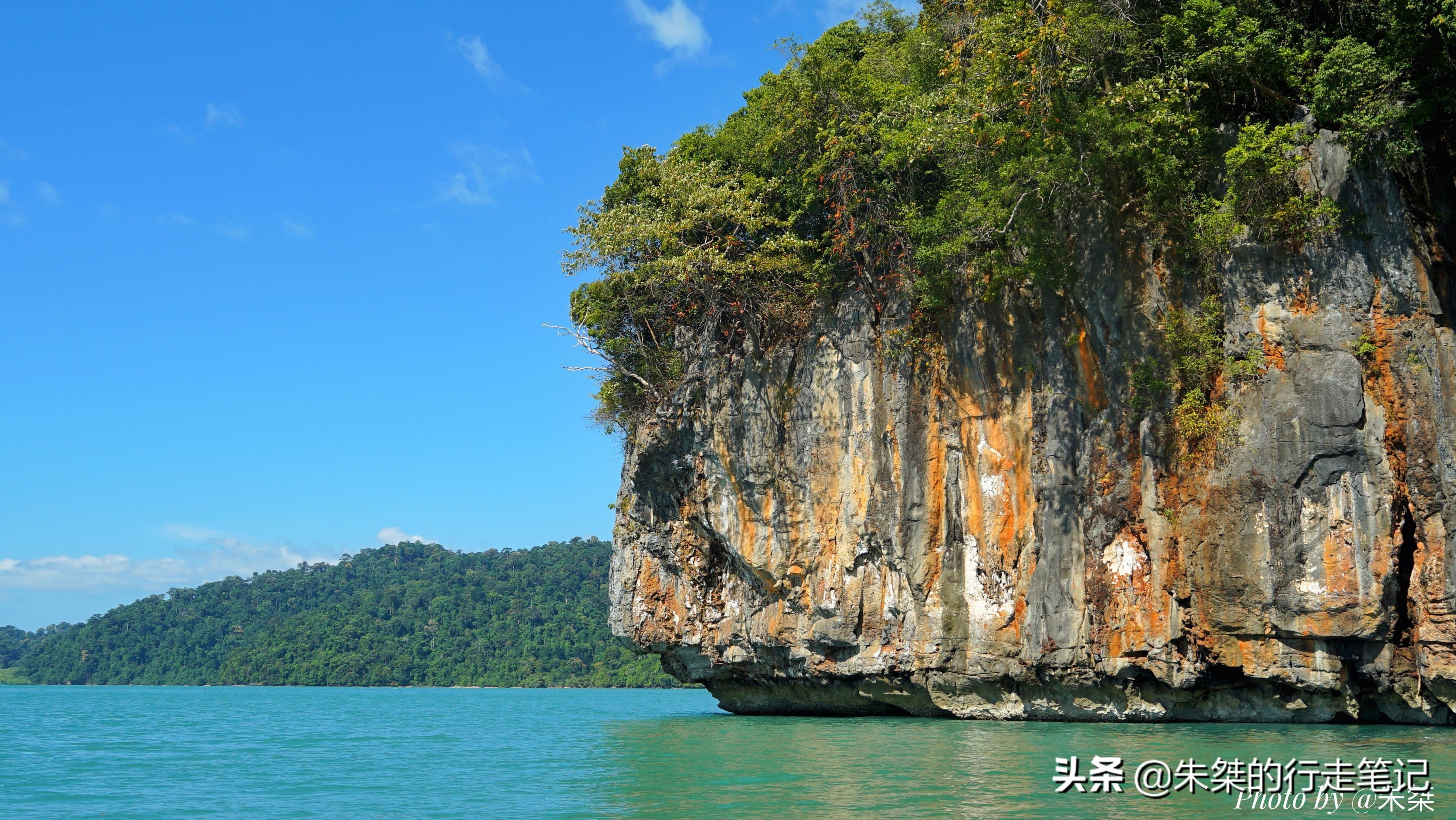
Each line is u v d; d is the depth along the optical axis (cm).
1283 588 2339
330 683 13638
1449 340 2269
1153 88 2470
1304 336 2394
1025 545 2817
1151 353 2592
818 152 3222
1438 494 2231
